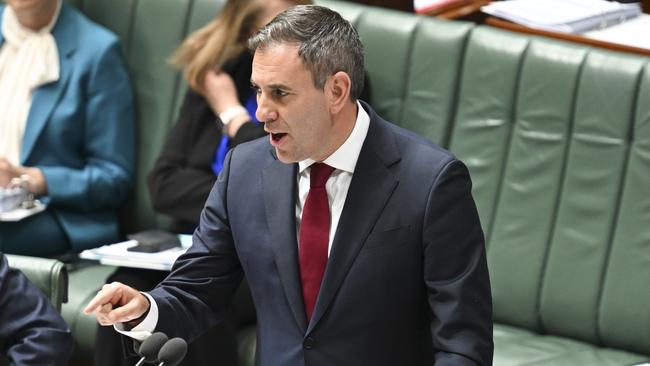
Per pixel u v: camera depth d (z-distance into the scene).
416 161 7.93
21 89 14.33
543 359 11.27
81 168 14.46
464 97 12.60
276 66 7.35
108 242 14.44
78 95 14.27
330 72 7.47
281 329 8.11
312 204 8.06
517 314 12.10
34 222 13.95
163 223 14.48
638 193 11.51
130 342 7.90
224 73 12.98
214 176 13.01
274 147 7.73
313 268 8.00
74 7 15.09
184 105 13.32
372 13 13.29
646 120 11.51
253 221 8.17
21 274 9.51
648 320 11.34
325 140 7.71
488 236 12.28
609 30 13.66
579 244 11.76
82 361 12.73
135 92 14.75
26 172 13.83
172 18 14.63
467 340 7.58
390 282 7.86
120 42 14.62
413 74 12.89
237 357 11.72
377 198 7.91
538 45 12.26
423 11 14.70
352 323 7.89
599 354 11.47
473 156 12.47
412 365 8.02
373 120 8.11
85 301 12.81
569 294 11.76
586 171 11.80
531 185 12.10
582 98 11.87
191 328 8.10
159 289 8.04
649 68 11.60
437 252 7.75
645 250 11.42
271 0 12.84
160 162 13.15
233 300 11.98
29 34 14.45
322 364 7.93
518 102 12.27
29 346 9.17
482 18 14.90
